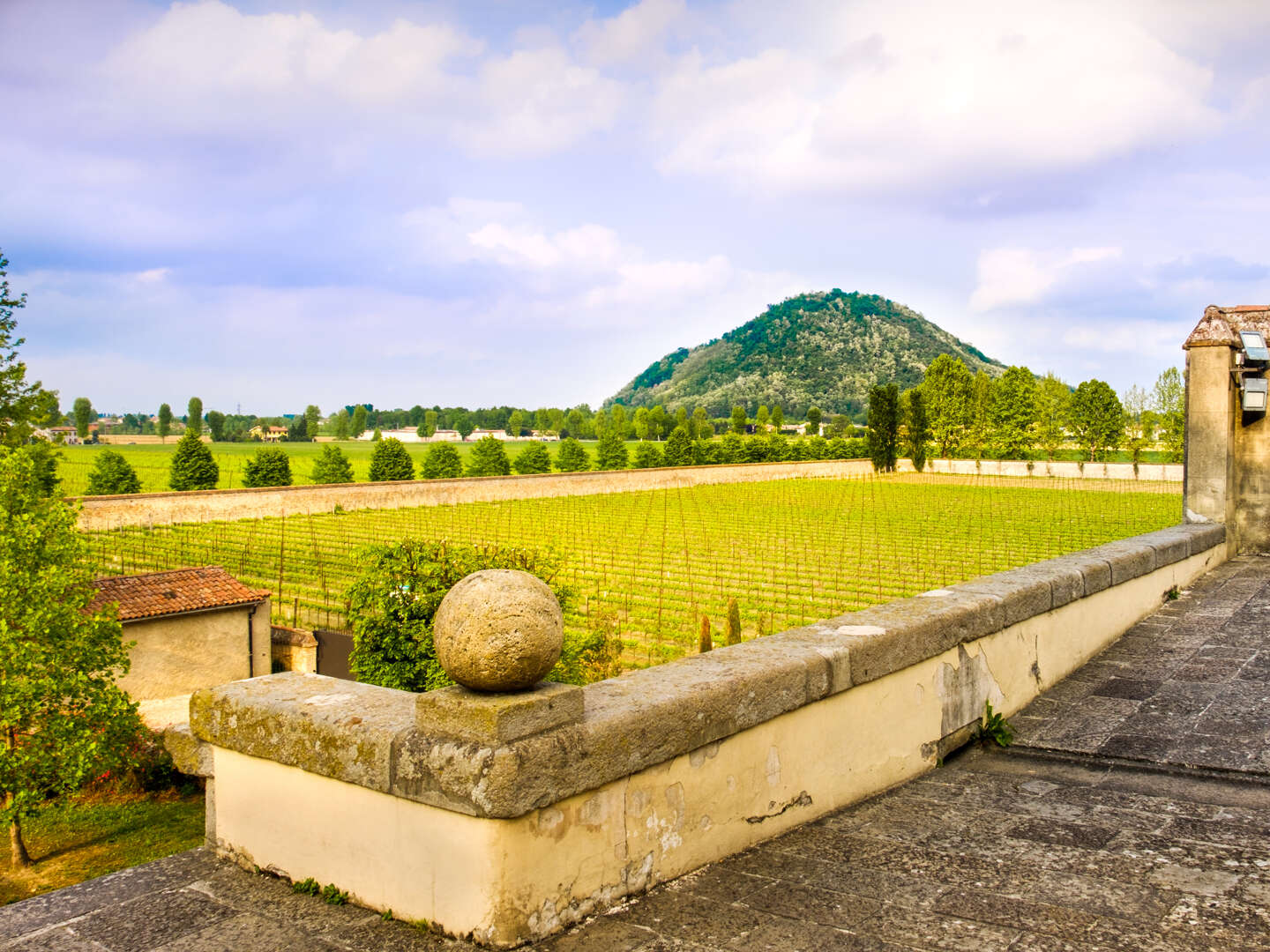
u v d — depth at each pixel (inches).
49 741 649.6
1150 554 362.9
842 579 1600.6
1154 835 169.9
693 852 153.9
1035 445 4416.8
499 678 123.3
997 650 248.8
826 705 183.8
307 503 2171.5
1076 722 247.3
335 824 141.9
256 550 1678.2
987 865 155.9
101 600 919.7
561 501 2810.0
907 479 3860.7
